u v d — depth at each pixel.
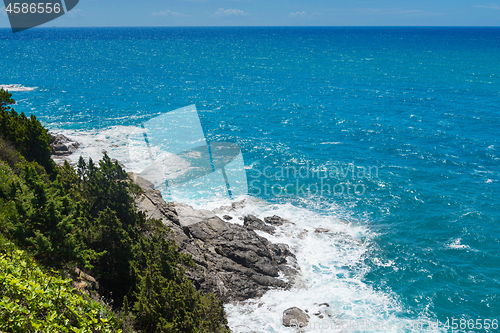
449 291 20.09
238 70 122.56
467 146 44.91
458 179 35.16
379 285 20.38
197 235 20.41
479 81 94.69
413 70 117.88
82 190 16.17
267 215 27.16
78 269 11.19
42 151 19.20
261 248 21.03
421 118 59.25
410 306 18.97
